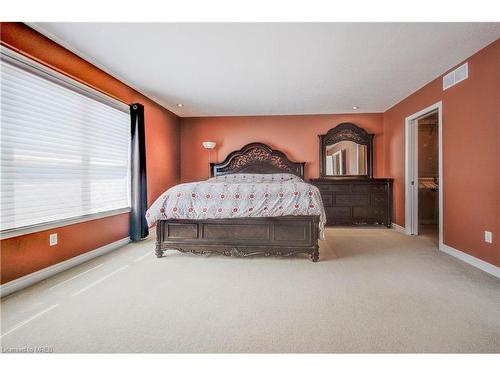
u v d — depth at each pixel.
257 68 3.04
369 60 2.82
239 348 1.37
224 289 2.08
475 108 2.62
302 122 5.25
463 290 2.04
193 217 2.87
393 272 2.44
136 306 1.80
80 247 2.75
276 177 4.84
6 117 2.01
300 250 2.76
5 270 2.01
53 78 2.40
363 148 5.08
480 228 2.55
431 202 5.21
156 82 3.49
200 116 5.43
